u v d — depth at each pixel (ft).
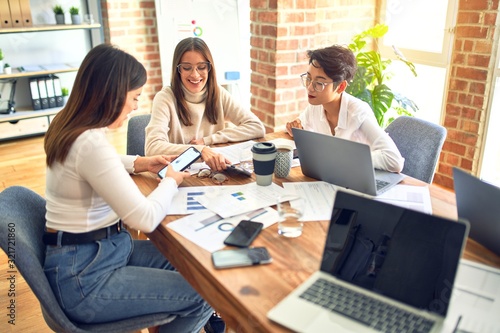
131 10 15.02
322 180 5.41
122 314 4.54
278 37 10.28
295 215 4.23
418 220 3.22
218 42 14.51
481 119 9.68
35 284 4.07
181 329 4.94
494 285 3.43
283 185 5.31
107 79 4.34
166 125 6.80
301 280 3.56
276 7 10.05
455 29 9.70
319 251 3.96
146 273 4.76
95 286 4.49
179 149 6.27
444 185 10.82
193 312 4.84
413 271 3.17
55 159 4.39
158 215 4.43
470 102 9.78
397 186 5.22
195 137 7.23
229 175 5.67
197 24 14.35
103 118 4.44
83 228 4.54
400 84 12.16
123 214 4.28
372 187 4.83
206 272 3.70
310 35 10.78
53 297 4.22
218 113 7.32
